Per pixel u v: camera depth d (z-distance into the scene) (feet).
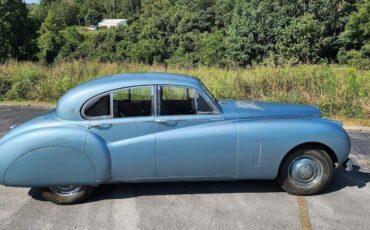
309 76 37.32
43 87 42.52
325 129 16.98
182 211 16.44
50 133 15.94
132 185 18.94
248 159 16.81
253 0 95.04
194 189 18.45
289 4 91.76
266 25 88.12
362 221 15.57
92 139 16.08
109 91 16.44
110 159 16.37
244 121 16.90
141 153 16.42
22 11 92.22
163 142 16.40
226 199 17.44
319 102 33.86
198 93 16.75
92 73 46.68
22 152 15.87
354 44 88.02
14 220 15.94
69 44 149.69
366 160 22.54
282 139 16.75
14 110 37.91
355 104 33.22
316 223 15.42
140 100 16.62
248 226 15.23
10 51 89.81
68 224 15.57
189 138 16.46
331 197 17.60
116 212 16.48
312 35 85.25
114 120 16.35
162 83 16.66
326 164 17.29
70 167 16.14
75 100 16.35
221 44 108.99
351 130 29.19
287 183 17.49
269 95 36.27
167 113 16.69
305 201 17.20
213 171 16.85
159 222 15.61
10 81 43.57
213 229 15.05
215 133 16.55
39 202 17.53
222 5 161.58
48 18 200.23
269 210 16.43
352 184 19.01
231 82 38.58
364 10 85.66
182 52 137.49
